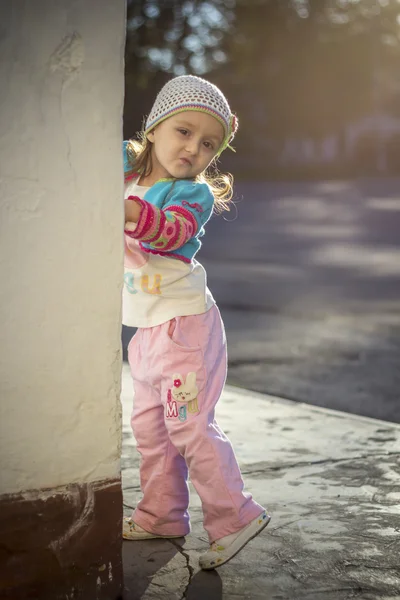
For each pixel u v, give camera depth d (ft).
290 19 169.17
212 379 9.22
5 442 7.59
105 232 7.77
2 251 7.41
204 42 153.28
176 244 8.68
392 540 9.87
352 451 13.26
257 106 180.34
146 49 144.87
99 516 8.01
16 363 7.55
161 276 9.07
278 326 28.32
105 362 7.89
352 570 9.08
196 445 9.02
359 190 138.00
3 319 7.47
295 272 43.57
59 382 7.73
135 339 9.71
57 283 7.63
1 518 7.63
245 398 16.65
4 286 7.45
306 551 9.54
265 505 10.92
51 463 7.77
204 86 9.03
